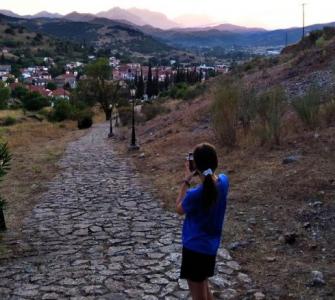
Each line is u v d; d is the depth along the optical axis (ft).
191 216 12.95
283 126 46.70
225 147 47.06
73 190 39.91
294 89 65.00
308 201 27.81
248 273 19.69
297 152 38.40
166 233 26.20
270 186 31.89
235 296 17.49
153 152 60.59
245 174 36.40
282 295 17.34
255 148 43.57
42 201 35.83
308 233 23.50
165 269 20.42
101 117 287.89
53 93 497.87
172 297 17.44
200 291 13.04
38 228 28.04
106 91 265.54
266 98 46.68
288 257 21.09
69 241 25.20
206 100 96.22
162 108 133.80
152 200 35.09
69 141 101.86
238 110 47.73
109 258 22.12
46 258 22.44
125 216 30.37
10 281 19.53
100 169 51.96
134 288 18.38
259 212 27.91
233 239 24.16
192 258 12.78
